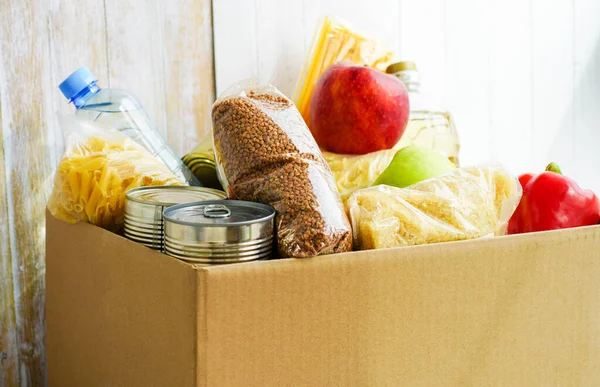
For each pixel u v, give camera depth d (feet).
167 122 3.63
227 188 2.54
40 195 3.34
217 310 1.98
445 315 2.35
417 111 3.62
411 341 2.29
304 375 2.13
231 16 3.71
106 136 2.83
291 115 2.59
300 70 3.93
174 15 3.58
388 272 2.23
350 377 2.20
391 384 2.27
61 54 3.33
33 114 3.29
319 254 2.22
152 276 2.16
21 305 3.33
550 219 2.90
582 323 2.65
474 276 2.39
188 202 2.36
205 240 2.07
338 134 3.18
